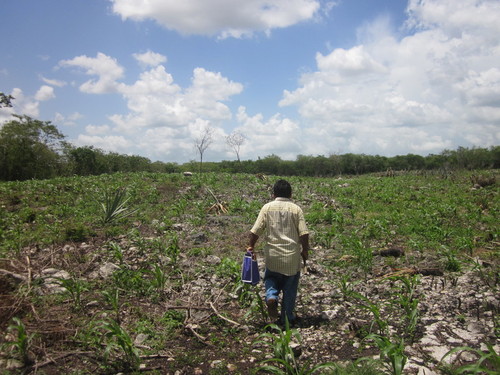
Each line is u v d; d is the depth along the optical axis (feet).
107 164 130.00
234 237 28.04
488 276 18.01
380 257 22.86
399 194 51.78
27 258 17.26
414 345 11.87
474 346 11.64
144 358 11.51
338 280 19.01
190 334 13.28
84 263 20.67
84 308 14.57
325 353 11.87
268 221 13.60
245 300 15.97
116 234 27.71
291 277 13.55
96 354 11.50
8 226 29.81
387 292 16.71
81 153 125.39
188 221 33.06
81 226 26.81
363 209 40.70
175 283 18.20
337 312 14.88
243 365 11.36
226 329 13.62
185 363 11.42
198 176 69.41
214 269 20.25
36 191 48.19
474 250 24.02
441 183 65.98
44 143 124.98
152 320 14.14
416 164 188.44
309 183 66.95
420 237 27.53
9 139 118.11
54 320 13.02
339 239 26.99
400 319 13.76
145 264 20.92
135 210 34.73
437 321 13.62
